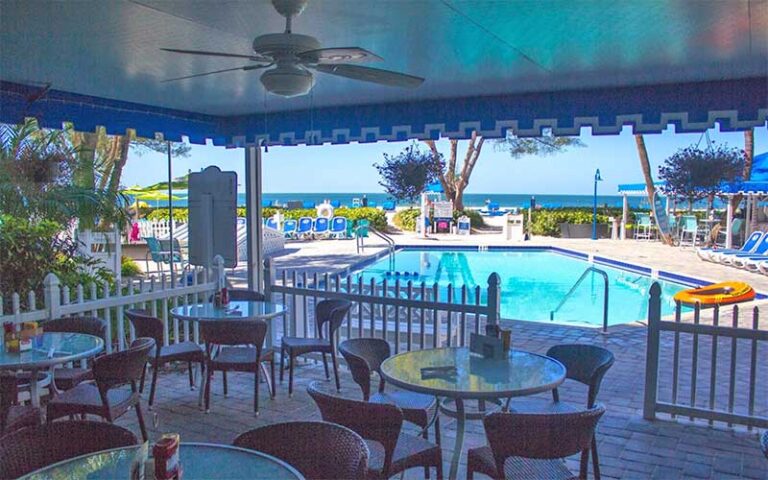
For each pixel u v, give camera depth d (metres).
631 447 3.97
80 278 5.76
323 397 2.69
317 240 20.36
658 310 4.36
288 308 6.18
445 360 3.44
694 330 4.29
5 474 2.17
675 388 4.40
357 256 15.59
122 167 12.80
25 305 5.25
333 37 3.97
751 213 16.64
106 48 4.25
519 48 4.16
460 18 3.52
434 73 4.92
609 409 4.68
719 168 6.99
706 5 3.24
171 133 6.76
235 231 6.88
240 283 11.45
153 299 5.55
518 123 5.75
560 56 4.35
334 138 6.61
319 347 5.19
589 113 5.48
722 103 5.04
